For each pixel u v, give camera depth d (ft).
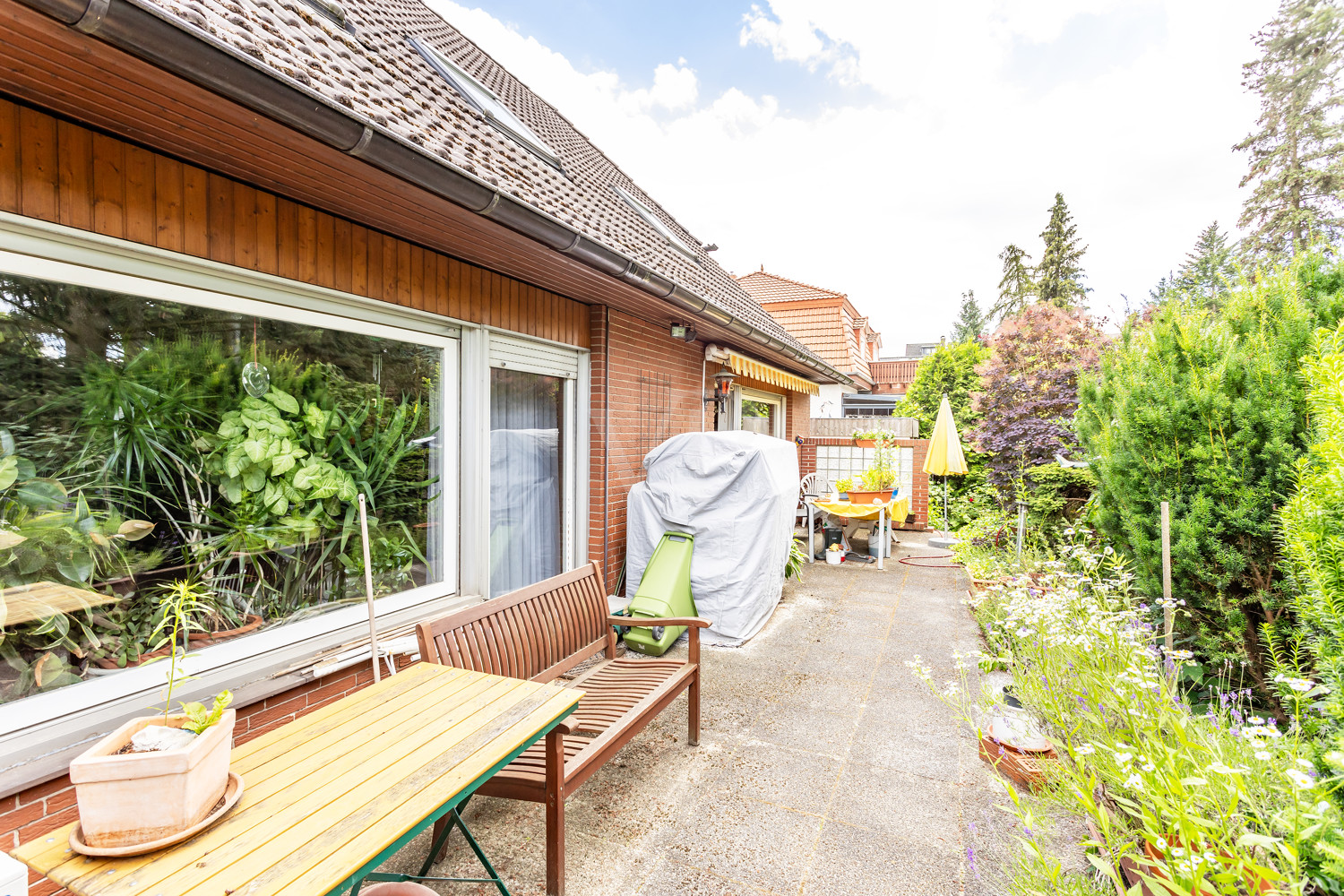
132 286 8.51
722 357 26.40
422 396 13.51
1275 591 10.54
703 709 13.73
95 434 8.52
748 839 9.23
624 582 20.03
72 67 6.21
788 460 21.31
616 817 9.75
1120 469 13.26
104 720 8.16
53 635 8.08
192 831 4.51
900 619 20.67
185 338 9.43
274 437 10.75
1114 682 8.39
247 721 9.70
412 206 10.27
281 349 10.80
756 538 18.17
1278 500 10.43
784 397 41.24
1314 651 6.63
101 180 7.80
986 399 33.32
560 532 18.25
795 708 13.78
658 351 22.15
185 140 7.98
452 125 11.82
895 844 9.11
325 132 7.35
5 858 4.25
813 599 23.22
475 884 8.31
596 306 18.40
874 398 80.64
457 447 14.24
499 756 6.01
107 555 8.65
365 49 11.85
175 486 9.43
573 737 9.04
